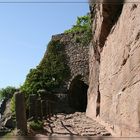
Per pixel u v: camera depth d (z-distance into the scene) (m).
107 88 13.32
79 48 29.83
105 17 12.80
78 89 30.23
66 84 29.53
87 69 29.09
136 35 8.01
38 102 13.52
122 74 9.80
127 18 9.42
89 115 20.11
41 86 28.88
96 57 17.64
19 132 8.69
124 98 9.29
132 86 8.22
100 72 15.96
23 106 8.90
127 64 9.03
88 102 22.14
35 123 11.23
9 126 14.40
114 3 11.62
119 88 10.28
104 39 14.43
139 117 7.33
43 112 15.66
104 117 13.60
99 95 16.55
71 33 30.42
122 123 9.36
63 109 28.08
